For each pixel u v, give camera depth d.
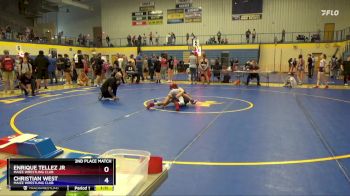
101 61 19.50
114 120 8.89
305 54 33.28
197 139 6.83
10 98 13.70
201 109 10.72
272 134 7.27
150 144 6.44
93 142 6.59
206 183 4.45
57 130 7.68
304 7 33.81
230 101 12.56
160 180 2.46
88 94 15.21
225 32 37.16
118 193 2.00
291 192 4.14
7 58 15.23
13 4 35.69
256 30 35.88
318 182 4.46
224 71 21.00
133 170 2.26
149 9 40.31
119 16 41.97
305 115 9.62
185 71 33.78
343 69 19.61
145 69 23.34
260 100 12.89
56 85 19.95
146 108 10.92
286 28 34.75
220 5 37.06
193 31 38.59
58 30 45.88
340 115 9.60
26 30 31.62
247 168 5.04
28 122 8.62
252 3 35.66
